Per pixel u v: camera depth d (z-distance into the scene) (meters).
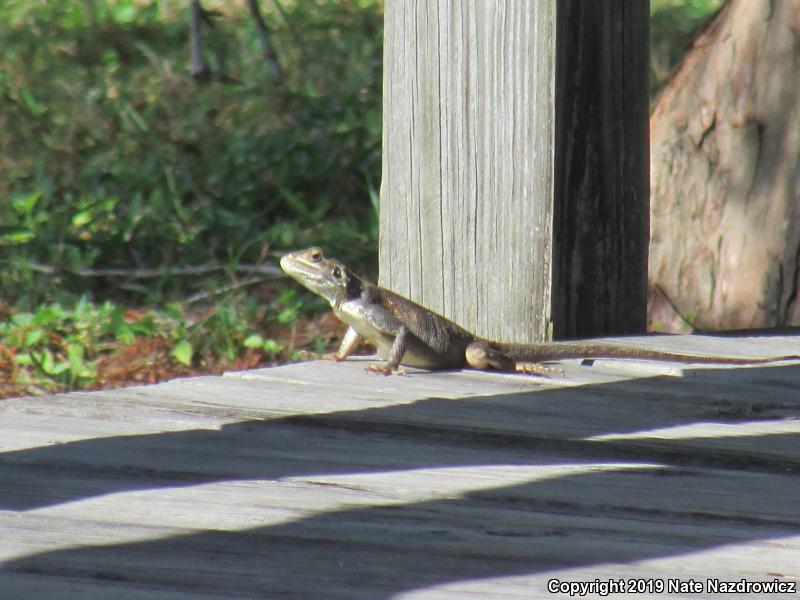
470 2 9.34
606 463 6.62
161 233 18.08
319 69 24.64
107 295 16.77
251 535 5.22
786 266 13.22
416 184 9.86
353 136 20.75
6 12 32.34
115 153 21.06
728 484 6.19
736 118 13.87
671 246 14.42
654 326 14.48
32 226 17.88
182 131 22.09
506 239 9.41
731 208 13.83
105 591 4.53
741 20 14.10
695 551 5.08
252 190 19.77
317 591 4.55
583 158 9.27
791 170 13.30
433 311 9.84
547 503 5.79
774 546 5.16
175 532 5.24
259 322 15.52
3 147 21.31
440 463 6.52
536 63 9.07
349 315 9.37
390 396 8.07
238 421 7.28
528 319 9.41
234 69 26.69
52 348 14.44
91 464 6.30
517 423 7.33
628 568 4.85
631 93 9.40
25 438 6.78
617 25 9.24
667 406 7.86
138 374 13.84
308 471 6.29
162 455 6.50
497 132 9.34
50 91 24.66
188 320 15.48
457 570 4.80
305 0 31.45
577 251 9.38
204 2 33.56
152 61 26.06
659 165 14.61
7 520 5.36
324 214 19.75
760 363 9.18
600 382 8.59
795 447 6.83
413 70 9.75
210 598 4.47
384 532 5.29
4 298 16.19
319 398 7.93
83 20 31.33
